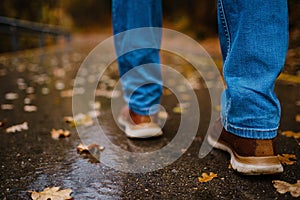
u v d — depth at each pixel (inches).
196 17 317.1
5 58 213.5
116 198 40.2
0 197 40.8
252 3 40.7
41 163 50.3
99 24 470.9
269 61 41.4
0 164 50.1
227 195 40.1
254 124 42.4
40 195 40.8
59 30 258.5
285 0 41.4
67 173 46.8
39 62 196.1
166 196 40.4
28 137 62.1
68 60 205.6
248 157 43.1
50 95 101.7
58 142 59.1
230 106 44.6
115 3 56.5
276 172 42.6
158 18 58.8
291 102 85.8
